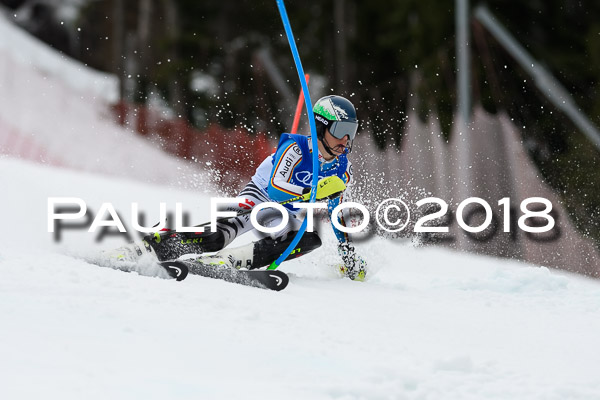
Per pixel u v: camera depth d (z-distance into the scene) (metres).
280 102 69.56
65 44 94.50
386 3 83.25
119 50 83.50
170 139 51.59
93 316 8.45
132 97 80.50
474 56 52.50
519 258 33.03
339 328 9.78
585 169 49.78
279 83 61.59
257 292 11.59
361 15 84.19
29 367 6.52
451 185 40.66
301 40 87.19
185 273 11.65
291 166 13.59
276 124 69.19
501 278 15.20
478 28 49.53
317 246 14.12
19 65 54.88
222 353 7.83
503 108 45.72
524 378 8.20
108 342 7.57
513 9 68.56
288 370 7.58
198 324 8.80
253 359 7.79
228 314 9.58
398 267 18.58
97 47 94.62
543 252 33.22
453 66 67.06
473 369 8.37
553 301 13.77
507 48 43.09
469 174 39.72
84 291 9.58
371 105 62.16
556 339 10.50
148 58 85.25
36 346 7.10
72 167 46.88
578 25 69.12
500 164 40.00
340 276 15.12
